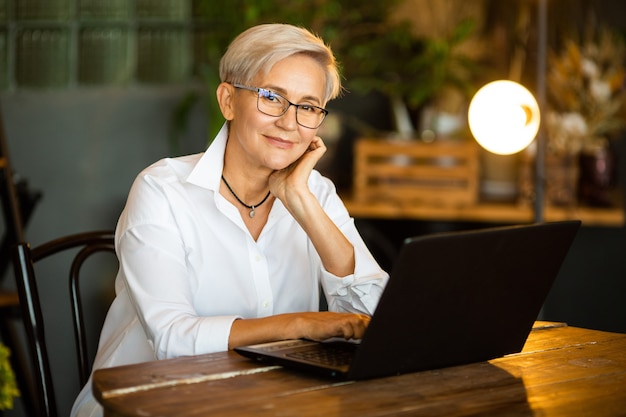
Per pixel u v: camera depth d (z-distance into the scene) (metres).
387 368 1.54
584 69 3.76
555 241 1.65
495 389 1.49
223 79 2.04
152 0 4.12
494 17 4.11
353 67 4.06
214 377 1.53
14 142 4.14
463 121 3.98
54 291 4.12
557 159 3.77
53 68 4.12
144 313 1.87
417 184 3.84
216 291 2.07
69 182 4.17
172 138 4.12
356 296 1.98
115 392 1.42
